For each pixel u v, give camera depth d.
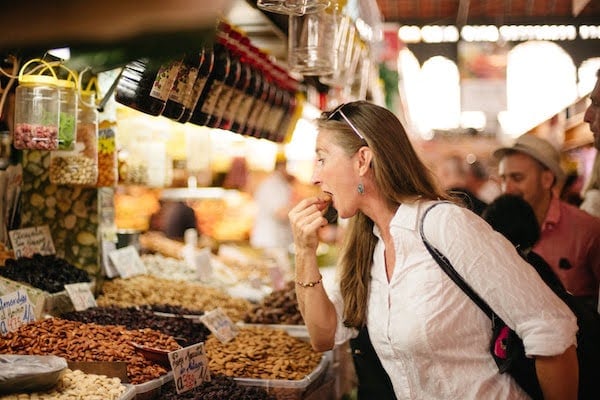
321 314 2.52
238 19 3.75
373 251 2.43
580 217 4.70
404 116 8.58
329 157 2.34
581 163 5.81
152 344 2.73
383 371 2.57
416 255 2.15
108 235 4.08
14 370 1.97
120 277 4.20
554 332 1.98
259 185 8.64
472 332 2.10
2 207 3.52
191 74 2.74
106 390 2.14
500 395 2.09
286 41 4.38
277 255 7.23
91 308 3.40
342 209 2.34
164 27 0.61
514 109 7.89
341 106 2.38
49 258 3.59
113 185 3.55
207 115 3.22
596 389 2.42
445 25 8.40
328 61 3.65
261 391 2.80
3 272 3.22
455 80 8.48
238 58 3.48
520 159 4.74
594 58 7.69
